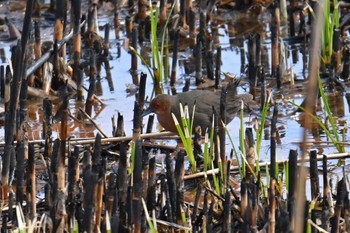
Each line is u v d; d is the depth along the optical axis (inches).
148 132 497.0
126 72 625.6
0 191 403.5
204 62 637.3
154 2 721.6
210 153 428.1
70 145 462.3
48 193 374.6
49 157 447.2
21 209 364.5
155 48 576.7
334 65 590.6
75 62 605.3
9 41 672.4
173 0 686.5
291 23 676.1
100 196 345.1
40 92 573.0
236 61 637.9
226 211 345.1
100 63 634.2
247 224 337.4
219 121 432.1
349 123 510.9
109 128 518.0
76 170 380.5
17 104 439.5
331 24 594.6
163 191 371.6
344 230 354.3
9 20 703.1
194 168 430.6
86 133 510.6
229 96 514.9
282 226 327.9
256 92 580.4
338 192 347.6
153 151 471.5
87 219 331.0
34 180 370.6
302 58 641.6
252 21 712.4
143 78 469.7
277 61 603.8
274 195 341.7
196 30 696.4
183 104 492.7
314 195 382.9
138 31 684.1
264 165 427.2
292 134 495.5
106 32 657.0
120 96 579.8
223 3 732.0
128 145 467.5
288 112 530.6
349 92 567.5
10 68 527.2
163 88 594.6
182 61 644.7
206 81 598.9
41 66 582.9
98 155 347.3
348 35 658.8
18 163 383.2
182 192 367.2
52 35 677.9
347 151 462.9
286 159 443.2
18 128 439.5
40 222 349.4
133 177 330.0
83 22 610.9
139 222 333.7
